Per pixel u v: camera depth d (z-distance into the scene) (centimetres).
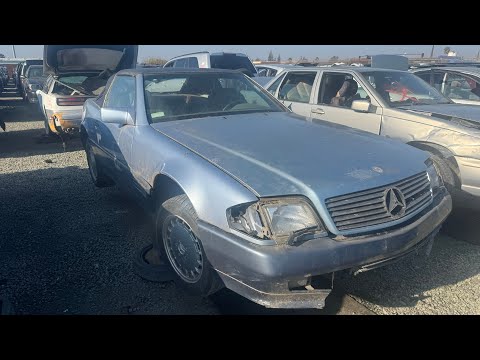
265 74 1272
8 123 1219
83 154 791
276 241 237
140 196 377
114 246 388
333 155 293
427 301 303
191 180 278
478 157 426
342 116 560
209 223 262
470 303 299
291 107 639
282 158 284
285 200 246
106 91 498
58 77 890
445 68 714
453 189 448
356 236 250
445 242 398
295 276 234
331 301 303
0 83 2167
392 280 331
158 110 389
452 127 449
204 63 1149
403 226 267
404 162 298
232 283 256
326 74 611
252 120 387
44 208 488
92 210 480
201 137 331
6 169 677
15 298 304
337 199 251
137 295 310
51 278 332
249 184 255
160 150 325
